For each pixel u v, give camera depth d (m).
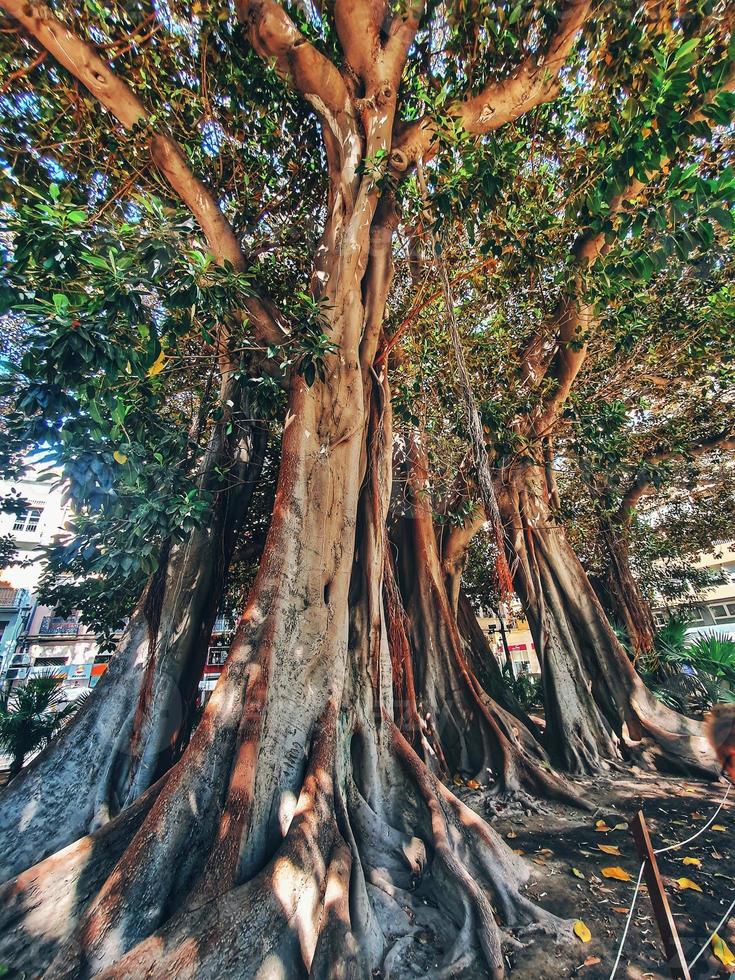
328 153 5.22
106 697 4.70
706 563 19.52
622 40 4.78
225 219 4.88
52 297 3.34
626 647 8.66
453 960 2.52
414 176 5.50
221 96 5.63
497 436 6.97
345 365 4.84
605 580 9.71
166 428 5.03
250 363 5.76
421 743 5.39
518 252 6.12
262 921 2.27
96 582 7.56
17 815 3.88
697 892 3.10
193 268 3.53
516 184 6.06
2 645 18.28
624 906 3.00
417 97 5.30
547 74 4.95
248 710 3.26
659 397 8.94
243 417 6.53
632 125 4.01
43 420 3.87
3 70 4.57
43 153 5.18
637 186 5.62
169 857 2.67
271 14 4.43
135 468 4.32
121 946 2.28
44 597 9.09
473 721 6.05
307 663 3.83
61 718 8.83
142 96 5.10
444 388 7.32
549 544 7.57
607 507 8.72
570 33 4.67
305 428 4.64
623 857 3.71
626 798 5.07
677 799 4.96
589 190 4.73
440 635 6.72
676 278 6.86
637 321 6.36
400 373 6.96
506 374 7.62
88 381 3.37
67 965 2.20
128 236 3.50
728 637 9.92
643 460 8.59
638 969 2.42
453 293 6.96
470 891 2.88
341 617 4.24
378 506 5.35
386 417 5.76
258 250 6.78
